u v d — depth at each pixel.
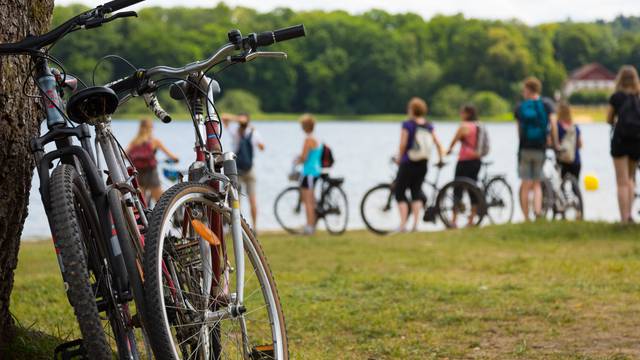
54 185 3.28
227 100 112.69
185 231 3.85
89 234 3.50
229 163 3.99
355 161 43.94
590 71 136.38
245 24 113.81
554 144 15.18
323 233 16.72
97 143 3.75
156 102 3.99
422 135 15.47
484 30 126.38
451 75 126.38
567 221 13.98
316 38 119.31
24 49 3.52
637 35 145.00
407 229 17.27
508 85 127.00
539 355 5.71
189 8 110.62
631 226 12.92
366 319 6.82
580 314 7.00
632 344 5.99
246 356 4.04
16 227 4.42
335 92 120.56
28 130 4.33
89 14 3.50
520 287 8.27
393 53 122.06
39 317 6.50
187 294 3.71
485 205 15.56
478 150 15.62
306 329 6.52
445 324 6.74
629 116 12.58
